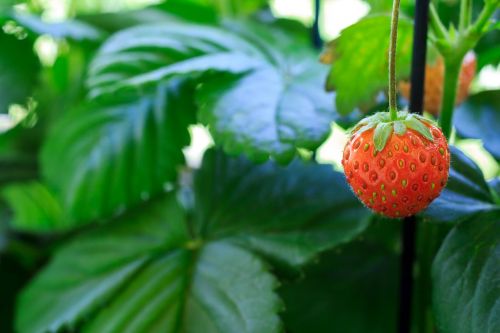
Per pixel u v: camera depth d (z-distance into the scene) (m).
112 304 0.30
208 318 0.27
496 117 0.28
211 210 0.31
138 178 0.33
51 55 0.42
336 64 0.25
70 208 0.34
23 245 0.38
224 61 0.29
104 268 0.31
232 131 0.27
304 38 0.41
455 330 0.22
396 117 0.22
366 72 0.25
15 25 0.36
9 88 0.37
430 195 0.22
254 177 0.31
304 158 0.32
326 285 0.32
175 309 0.28
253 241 0.29
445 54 0.25
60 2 0.45
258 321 0.26
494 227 0.23
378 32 0.25
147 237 0.32
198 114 0.28
